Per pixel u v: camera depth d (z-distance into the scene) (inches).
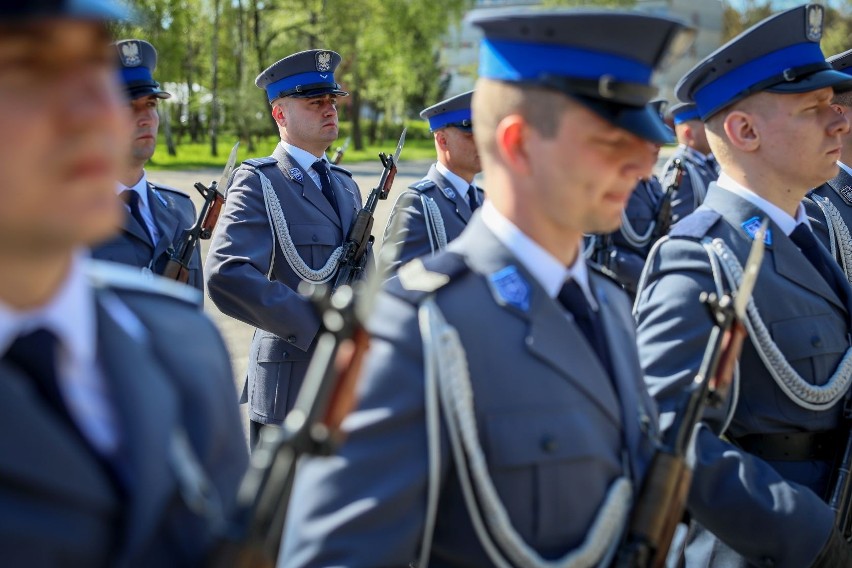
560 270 72.8
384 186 183.5
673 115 285.0
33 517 44.3
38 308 46.9
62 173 43.9
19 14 41.9
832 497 98.2
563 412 68.7
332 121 182.1
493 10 72.6
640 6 1023.0
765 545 88.4
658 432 78.5
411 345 67.2
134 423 48.0
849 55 151.6
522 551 66.4
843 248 139.6
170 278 150.5
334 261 176.4
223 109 1370.6
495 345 68.5
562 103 67.7
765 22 102.8
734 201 104.3
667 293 98.7
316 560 64.7
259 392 171.6
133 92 152.7
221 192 156.7
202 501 50.8
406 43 1380.4
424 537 66.8
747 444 101.2
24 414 44.3
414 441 66.0
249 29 1309.1
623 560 69.3
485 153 73.2
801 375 99.0
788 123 102.4
